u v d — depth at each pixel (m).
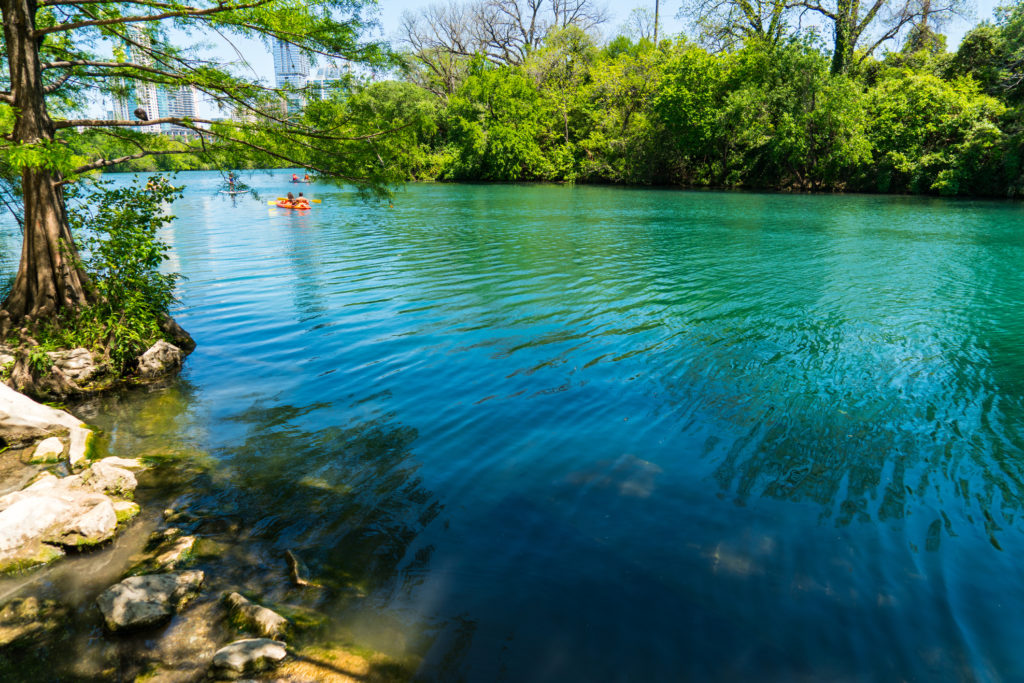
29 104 7.91
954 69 41.31
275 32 8.15
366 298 12.10
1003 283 13.37
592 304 11.53
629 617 3.79
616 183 53.19
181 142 8.96
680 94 46.31
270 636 3.61
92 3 8.22
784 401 7.15
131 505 4.99
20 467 5.76
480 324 10.22
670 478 5.46
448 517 4.88
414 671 3.39
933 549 4.47
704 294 12.34
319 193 41.22
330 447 6.11
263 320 10.67
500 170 55.91
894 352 8.84
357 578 4.18
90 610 3.89
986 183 37.25
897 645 3.57
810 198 36.69
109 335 8.22
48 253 8.39
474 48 63.34
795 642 3.59
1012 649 3.54
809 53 40.78
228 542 4.59
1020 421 6.64
